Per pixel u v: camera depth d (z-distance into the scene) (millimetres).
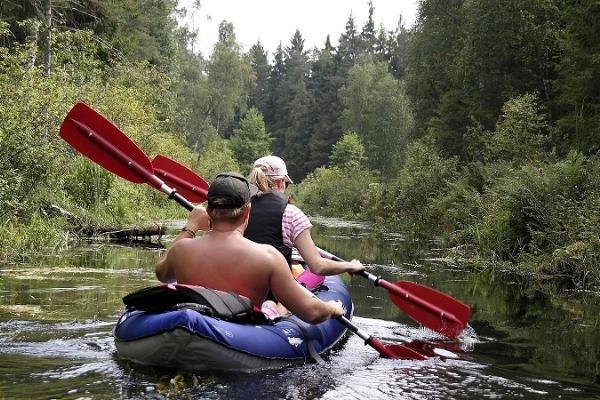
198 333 3049
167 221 14578
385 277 7602
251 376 3201
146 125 17609
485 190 13305
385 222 18969
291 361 3518
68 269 6738
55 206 10328
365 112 57375
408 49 25078
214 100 48312
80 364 3242
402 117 48500
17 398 2709
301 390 3033
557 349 4305
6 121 8727
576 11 14672
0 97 9133
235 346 3160
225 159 33281
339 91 62375
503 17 17375
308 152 68938
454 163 17609
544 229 9438
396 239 14047
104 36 21531
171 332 3041
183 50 39094
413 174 18203
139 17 23797
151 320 3156
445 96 21000
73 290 5477
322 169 43344
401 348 3895
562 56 16500
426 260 9766
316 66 81438
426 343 4363
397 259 9711
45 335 3881
